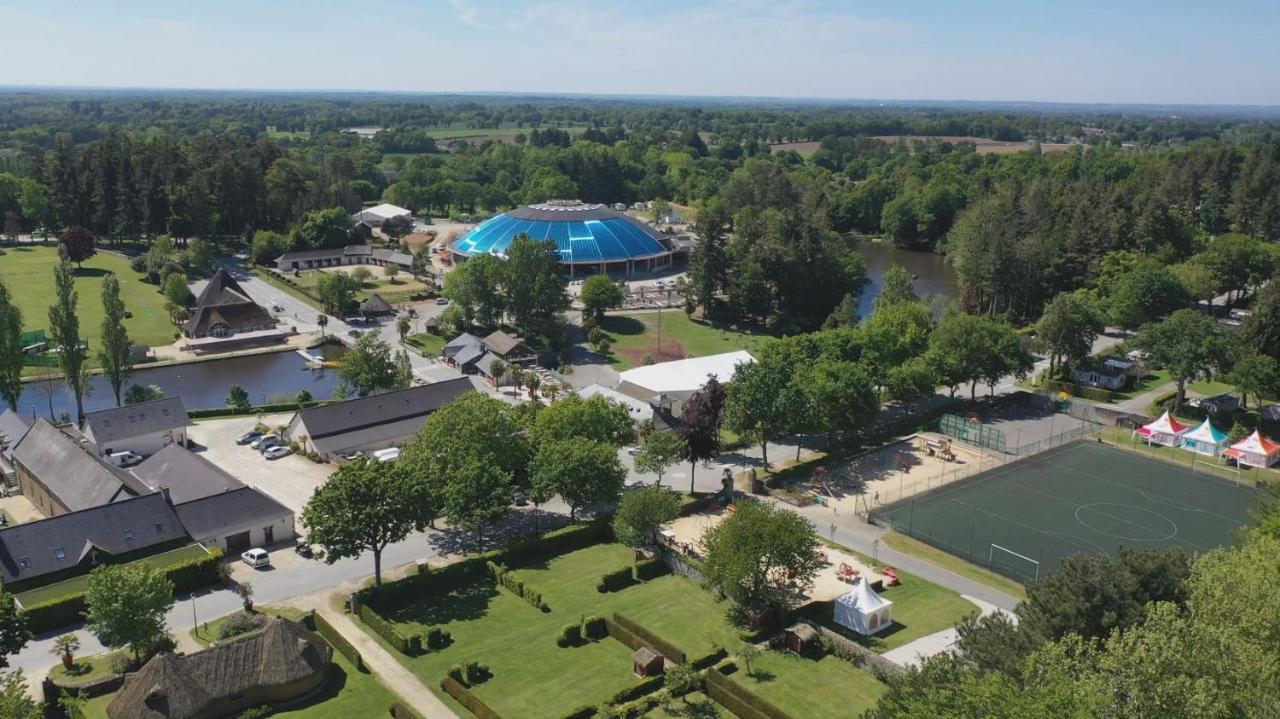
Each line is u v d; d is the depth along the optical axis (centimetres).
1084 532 9894
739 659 7394
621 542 9769
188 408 14200
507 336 17038
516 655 7438
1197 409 13800
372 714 6562
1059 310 15388
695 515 10400
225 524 9212
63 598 7856
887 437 13025
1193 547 9481
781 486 11219
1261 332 13488
